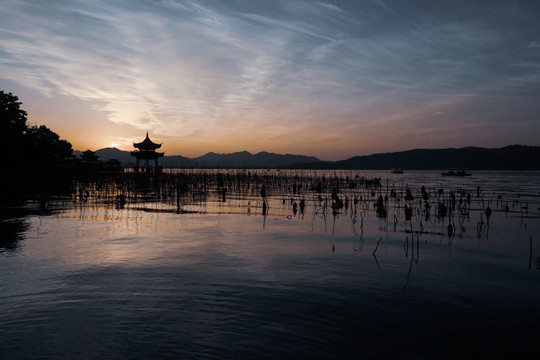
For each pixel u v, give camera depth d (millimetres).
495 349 7680
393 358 7242
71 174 66438
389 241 17969
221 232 19688
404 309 9602
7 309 9305
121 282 11352
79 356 7113
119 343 7625
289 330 8320
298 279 11883
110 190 50156
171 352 7305
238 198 41562
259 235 19031
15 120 61500
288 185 68875
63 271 12391
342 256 14875
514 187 71188
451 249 16375
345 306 9719
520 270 13227
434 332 8359
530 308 9797
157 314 9062
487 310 9633
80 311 9211
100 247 15898
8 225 21312
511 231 21062
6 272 12242
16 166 61375
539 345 7859
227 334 8086
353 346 7664
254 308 9500
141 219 24094
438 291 10977
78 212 27344
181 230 20141
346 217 26172
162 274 12188
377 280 11891
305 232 20062
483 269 13297
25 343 7602
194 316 8977
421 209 31953
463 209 31578
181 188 48719
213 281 11555
